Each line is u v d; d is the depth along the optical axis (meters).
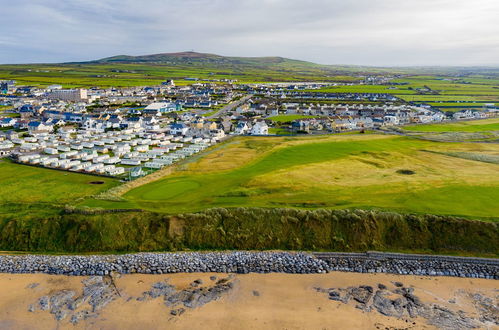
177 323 45.41
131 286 52.53
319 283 53.56
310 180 84.44
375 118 190.88
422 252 59.84
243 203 70.50
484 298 49.88
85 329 44.38
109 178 90.25
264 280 54.22
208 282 53.56
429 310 47.44
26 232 63.84
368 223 63.72
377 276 55.03
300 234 63.38
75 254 60.59
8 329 44.44
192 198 74.06
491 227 60.75
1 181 87.00
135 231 63.53
